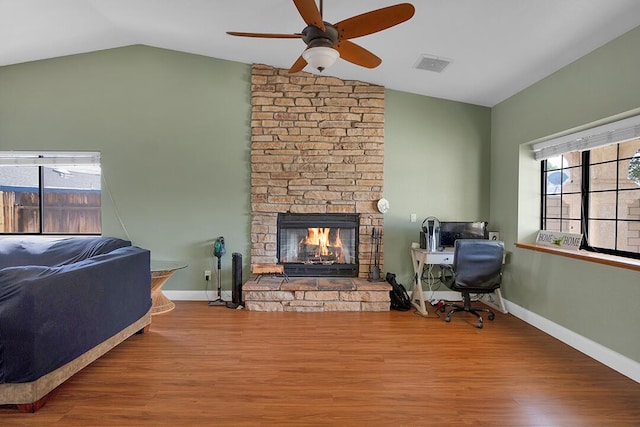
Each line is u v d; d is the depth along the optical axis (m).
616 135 2.73
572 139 3.16
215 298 4.38
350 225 4.41
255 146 4.30
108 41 4.05
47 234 4.46
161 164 4.32
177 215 4.34
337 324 3.54
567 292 3.12
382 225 4.36
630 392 2.30
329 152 4.32
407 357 2.79
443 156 4.40
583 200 3.26
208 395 2.22
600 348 2.75
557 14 2.42
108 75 4.27
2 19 3.28
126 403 2.12
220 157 4.34
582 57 2.90
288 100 4.30
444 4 2.51
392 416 2.02
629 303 2.51
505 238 4.07
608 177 3.02
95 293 2.48
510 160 3.96
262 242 4.34
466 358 2.79
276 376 2.47
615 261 2.59
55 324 2.12
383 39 3.10
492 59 3.21
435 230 4.05
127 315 2.90
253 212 4.32
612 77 2.61
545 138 3.45
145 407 2.09
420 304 3.99
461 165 4.41
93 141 4.29
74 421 1.95
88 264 2.49
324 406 2.11
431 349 2.95
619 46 2.55
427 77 3.84
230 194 4.36
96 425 1.91
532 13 2.45
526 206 3.80
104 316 2.58
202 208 4.35
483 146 4.41
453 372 2.55
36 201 4.45
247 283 4.07
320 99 4.30
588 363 2.72
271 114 4.30
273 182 4.32
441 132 4.39
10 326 1.94
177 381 2.39
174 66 4.29
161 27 3.62
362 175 4.33
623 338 2.56
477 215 4.43
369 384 2.37
